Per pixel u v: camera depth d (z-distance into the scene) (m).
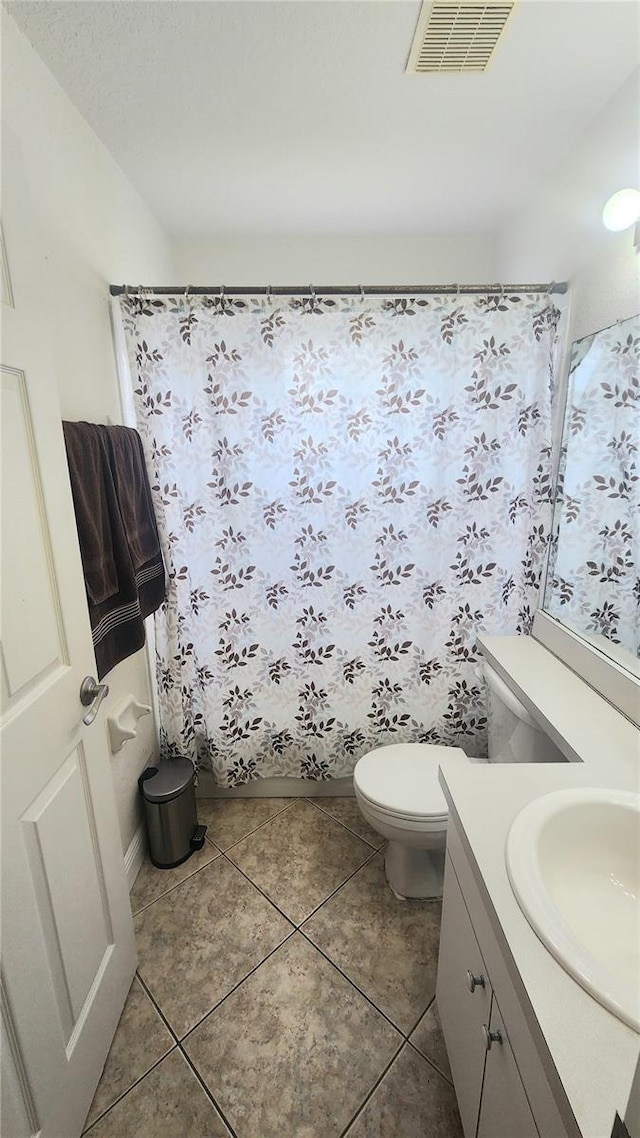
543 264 1.75
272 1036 1.23
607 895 0.86
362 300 1.65
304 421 1.74
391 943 1.47
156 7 1.02
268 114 1.36
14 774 0.83
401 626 1.94
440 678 1.99
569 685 1.39
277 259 2.26
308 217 2.01
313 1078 1.15
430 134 1.46
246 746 2.04
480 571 1.87
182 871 1.75
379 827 1.53
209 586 1.86
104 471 1.33
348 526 1.83
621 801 0.89
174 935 1.50
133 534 1.50
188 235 2.19
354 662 1.98
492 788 0.98
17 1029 0.82
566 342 1.62
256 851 1.84
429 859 1.60
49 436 0.96
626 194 1.15
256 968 1.40
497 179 1.71
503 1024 0.74
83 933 1.06
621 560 1.29
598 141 1.38
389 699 2.02
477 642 1.76
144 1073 1.16
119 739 1.49
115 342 1.61
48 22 1.05
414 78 1.23
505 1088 0.73
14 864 0.82
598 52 1.15
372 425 1.75
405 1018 1.27
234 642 1.93
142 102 1.31
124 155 1.56
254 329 1.66
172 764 1.85
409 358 1.69
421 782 1.57
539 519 1.78
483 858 0.81
